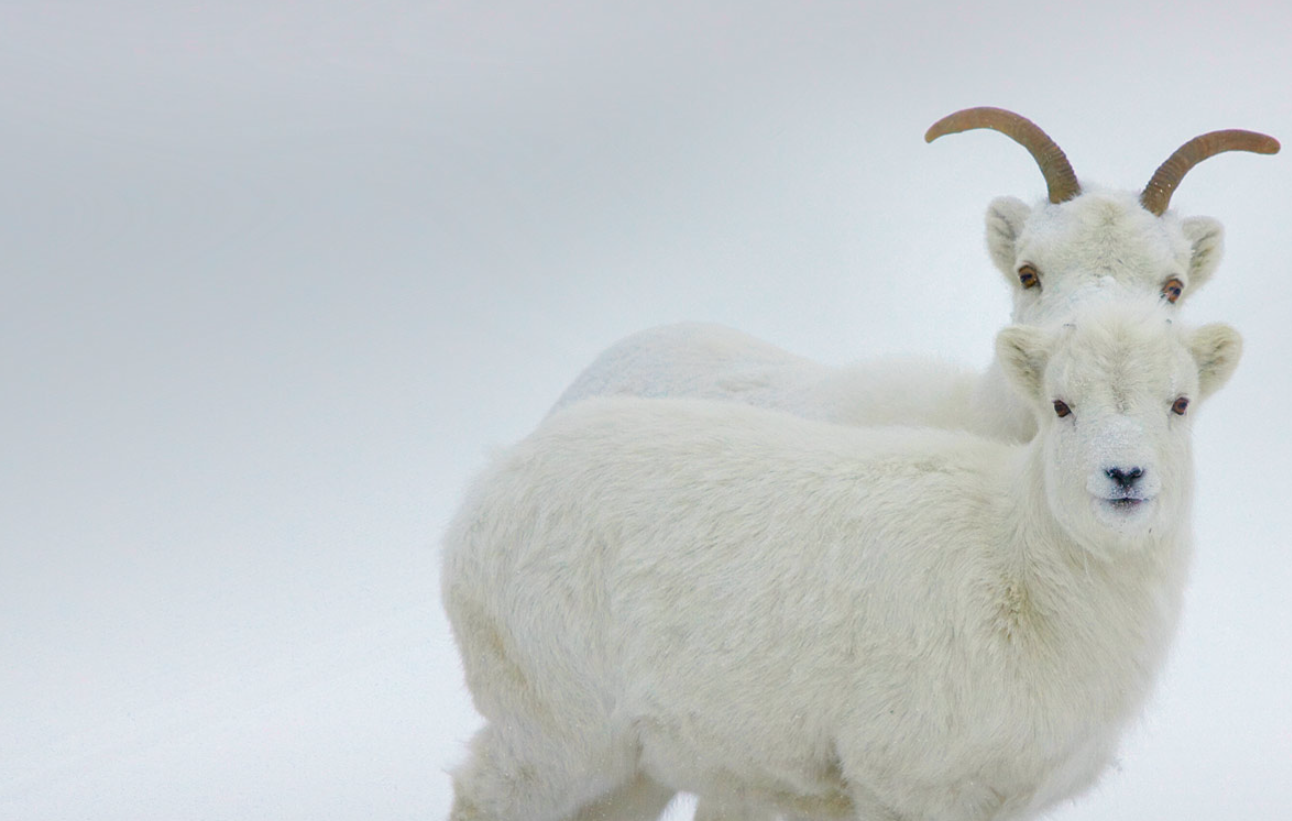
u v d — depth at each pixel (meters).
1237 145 23.12
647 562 19.69
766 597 18.97
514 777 21.27
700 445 20.39
